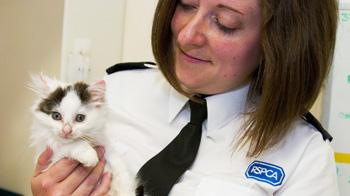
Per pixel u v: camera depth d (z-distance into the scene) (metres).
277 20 0.97
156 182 1.04
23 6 1.67
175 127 1.16
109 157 1.04
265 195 1.02
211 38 0.97
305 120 1.13
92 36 1.65
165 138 1.15
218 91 1.09
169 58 1.15
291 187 1.01
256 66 1.07
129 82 1.31
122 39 1.83
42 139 1.00
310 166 1.03
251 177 1.02
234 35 0.98
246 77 1.09
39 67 1.64
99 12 1.67
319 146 1.07
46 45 1.61
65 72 1.57
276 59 0.98
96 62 1.69
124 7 1.80
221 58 1.00
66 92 1.03
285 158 1.04
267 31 0.98
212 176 1.04
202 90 1.09
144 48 1.81
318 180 1.02
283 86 0.99
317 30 1.00
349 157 1.25
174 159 1.07
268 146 1.02
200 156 1.08
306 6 0.98
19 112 1.73
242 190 1.01
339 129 1.25
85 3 1.59
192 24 0.97
